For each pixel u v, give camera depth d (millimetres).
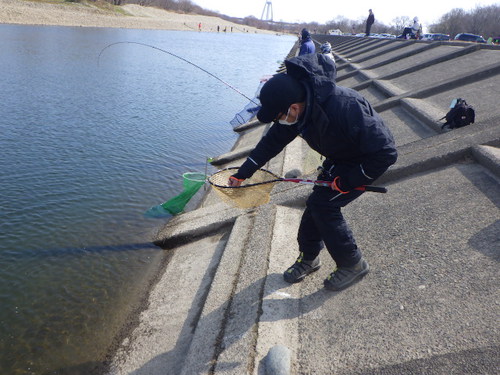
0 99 12578
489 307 2887
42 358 3604
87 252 5203
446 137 5496
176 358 3385
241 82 21062
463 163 4953
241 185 3545
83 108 12523
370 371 2680
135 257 5191
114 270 4895
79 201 6527
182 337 3592
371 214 4574
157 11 84875
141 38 44188
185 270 4676
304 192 5078
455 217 4016
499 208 3939
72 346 3750
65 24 47531
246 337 3070
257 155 3322
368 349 2848
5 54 21531
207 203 6637
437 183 4723
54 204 6363
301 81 2818
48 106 12328
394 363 2680
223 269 4059
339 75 15180
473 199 4207
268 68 29031
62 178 7363
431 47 13602
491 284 3084
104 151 9016
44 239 5422
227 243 4535
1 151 8398
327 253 4062
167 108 13742
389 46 18078
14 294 4375
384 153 2816
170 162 8789
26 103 12414
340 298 3387
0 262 4883
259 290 3545
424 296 3164
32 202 6367
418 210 4324
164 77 19969
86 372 3480
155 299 4336
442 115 6680
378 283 3445
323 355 2900
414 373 2572
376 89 10539
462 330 2768
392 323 3010
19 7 44719
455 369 2512
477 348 2590
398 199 4672
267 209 4949
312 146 3104
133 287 4625
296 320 3258
